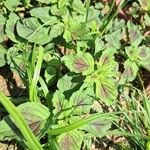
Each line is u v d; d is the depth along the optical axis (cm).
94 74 42
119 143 45
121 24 51
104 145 45
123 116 46
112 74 43
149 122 43
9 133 38
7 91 45
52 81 44
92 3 53
